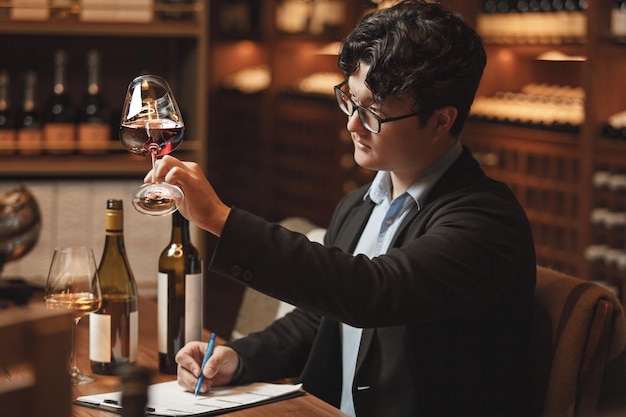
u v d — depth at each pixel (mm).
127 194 3543
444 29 1790
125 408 1131
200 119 3709
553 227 4680
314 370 1992
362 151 1879
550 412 1882
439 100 1801
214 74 7586
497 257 1754
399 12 1817
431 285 1692
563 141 4418
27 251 2734
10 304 2543
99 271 1942
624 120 4203
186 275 1936
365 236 2041
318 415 1690
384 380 1839
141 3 3623
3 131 3520
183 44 3826
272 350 1971
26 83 3541
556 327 1911
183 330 1937
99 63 3619
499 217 1797
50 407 1095
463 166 1901
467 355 1835
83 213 3506
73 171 3531
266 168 6914
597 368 1868
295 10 6449
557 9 4656
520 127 4727
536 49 4598
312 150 6383
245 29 7328
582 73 4320
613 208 4281
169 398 1756
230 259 1653
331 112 6105
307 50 6754
